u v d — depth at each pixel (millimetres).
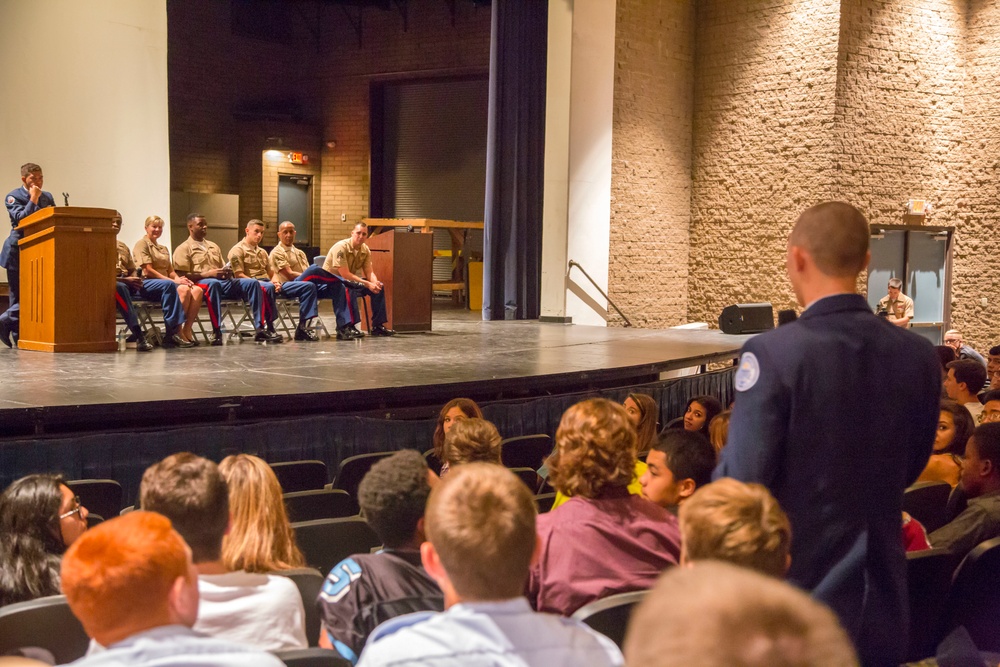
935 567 2209
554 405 5777
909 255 10898
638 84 10531
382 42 14008
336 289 7555
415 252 8359
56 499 2217
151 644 1123
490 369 5844
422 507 1900
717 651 586
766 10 10570
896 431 1649
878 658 1643
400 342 7523
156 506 1750
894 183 10648
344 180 14406
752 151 10781
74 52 7348
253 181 13805
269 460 4562
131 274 6766
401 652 1139
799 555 1634
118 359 5797
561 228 10219
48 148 7258
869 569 1639
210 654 1143
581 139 10164
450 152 13836
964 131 11023
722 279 11109
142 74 7730
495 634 1151
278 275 7762
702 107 11141
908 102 10641
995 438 2748
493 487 1227
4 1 6992
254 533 2008
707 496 1360
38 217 5988
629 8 10375
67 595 1138
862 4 10211
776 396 1607
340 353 6555
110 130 7570
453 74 13555
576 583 1877
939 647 2236
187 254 7230
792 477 1635
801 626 599
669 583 645
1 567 2146
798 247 1728
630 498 2016
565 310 10281
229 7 13555
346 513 3057
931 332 11164
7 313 6379
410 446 5121
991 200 10891
